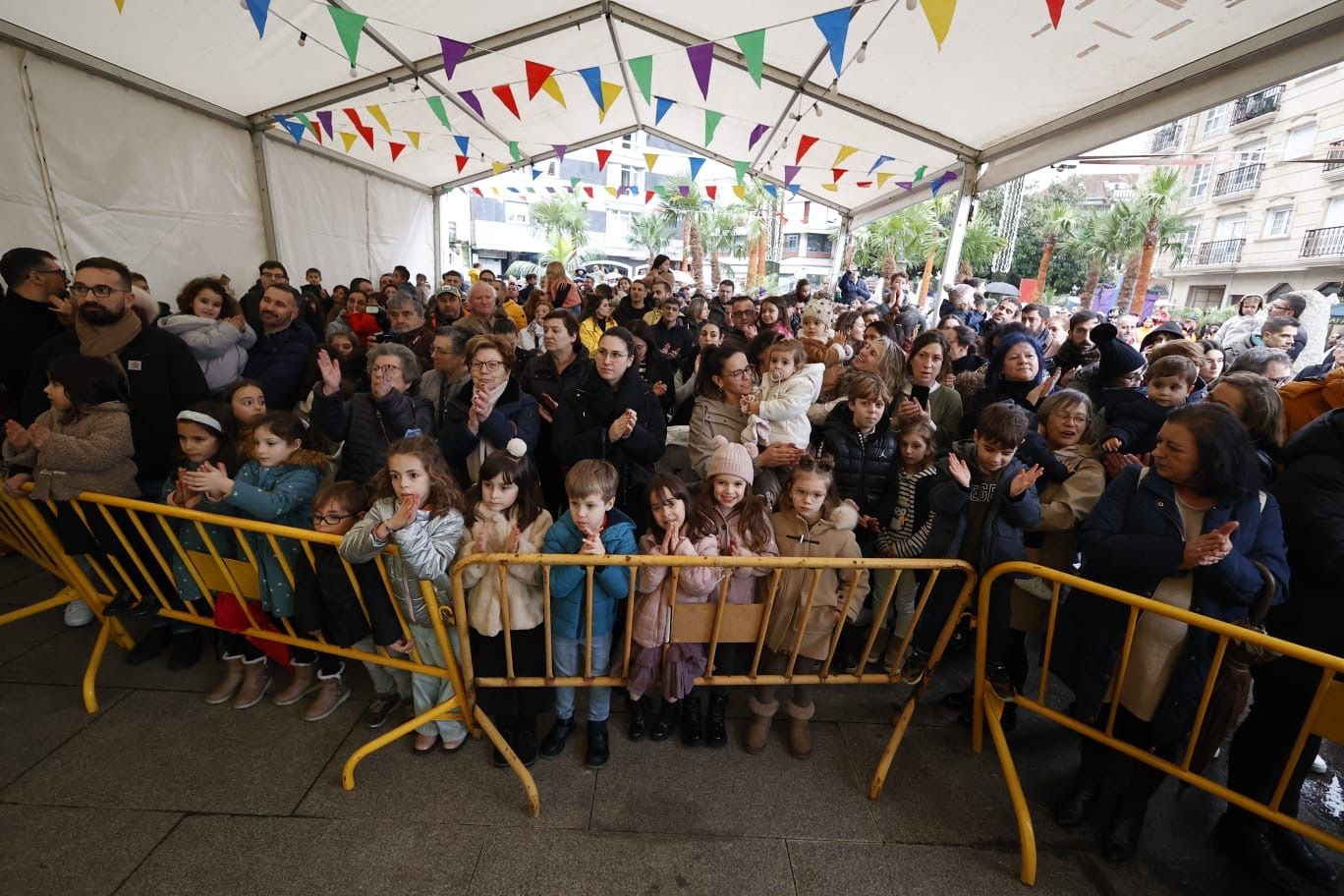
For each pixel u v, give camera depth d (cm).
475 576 199
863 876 171
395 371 264
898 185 931
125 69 501
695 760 210
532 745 207
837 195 1165
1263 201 2161
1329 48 315
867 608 262
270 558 209
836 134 793
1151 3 348
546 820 183
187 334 289
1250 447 160
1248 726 184
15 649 251
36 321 297
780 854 176
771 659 221
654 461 272
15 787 187
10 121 423
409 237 1130
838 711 240
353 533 184
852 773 208
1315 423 173
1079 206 3322
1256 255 2180
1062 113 527
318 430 252
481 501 206
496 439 252
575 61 701
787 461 248
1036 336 554
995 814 194
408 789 192
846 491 260
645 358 393
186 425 221
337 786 192
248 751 205
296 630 216
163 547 237
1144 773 179
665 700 220
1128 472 186
